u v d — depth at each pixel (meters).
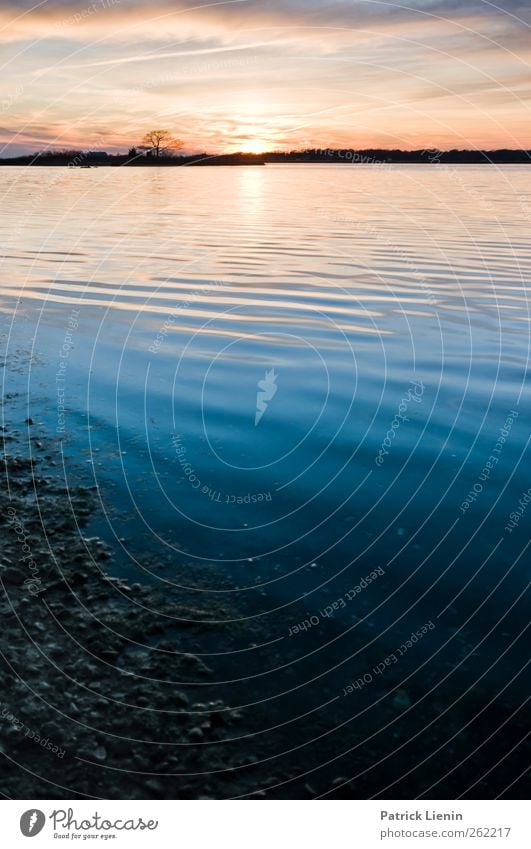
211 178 57.25
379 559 3.66
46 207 28.14
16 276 12.23
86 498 4.23
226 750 2.47
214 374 6.65
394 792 2.31
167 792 2.31
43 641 2.99
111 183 48.22
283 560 3.65
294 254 14.88
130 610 3.21
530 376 6.59
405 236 18.06
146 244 16.64
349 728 2.57
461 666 2.89
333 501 4.25
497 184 46.00
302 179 53.53
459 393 6.11
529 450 4.93
